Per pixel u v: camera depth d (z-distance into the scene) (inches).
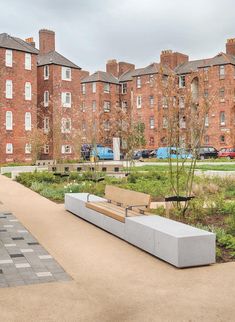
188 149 532.7
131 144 1050.7
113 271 288.4
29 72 1951.3
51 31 2196.1
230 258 318.3
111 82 2802.7
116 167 1024.9
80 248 350.6
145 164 1444.4
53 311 219.1
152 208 511.5
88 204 461.7
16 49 1894.7
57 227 436.8
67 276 276.4
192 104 506.9
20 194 710.5
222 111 2452.0
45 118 2075.5
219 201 491.5
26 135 1923.0
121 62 2928.2
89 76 2842.0
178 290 250.5
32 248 349.1
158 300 234.8
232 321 207.3
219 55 2509.8
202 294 243.4
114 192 452.4
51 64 2053.4
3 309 221.1
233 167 1173.7
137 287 256.2
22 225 444.8
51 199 647.8
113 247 354.0
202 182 692.7
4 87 1860.2
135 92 2721.5
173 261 297.9
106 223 414.3
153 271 288.2
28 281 265.4
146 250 335.9
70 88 2116.1
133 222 356.2
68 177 888.9
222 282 264.1
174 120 493.0
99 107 2741.1
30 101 1952.5
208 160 1667.1
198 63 2615.7
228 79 2433.6
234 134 2422.5
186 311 219.5
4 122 1860.2
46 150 1968.5
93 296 240.8
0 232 410.3
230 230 386.3
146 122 2655.0
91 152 1293.1
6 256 323.9
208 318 210.7
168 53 2684.5
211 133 2469.2
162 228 322.7
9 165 1411.2
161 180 821.9
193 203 443.2
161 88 530.3
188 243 294.8
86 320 208.5
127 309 222.4
